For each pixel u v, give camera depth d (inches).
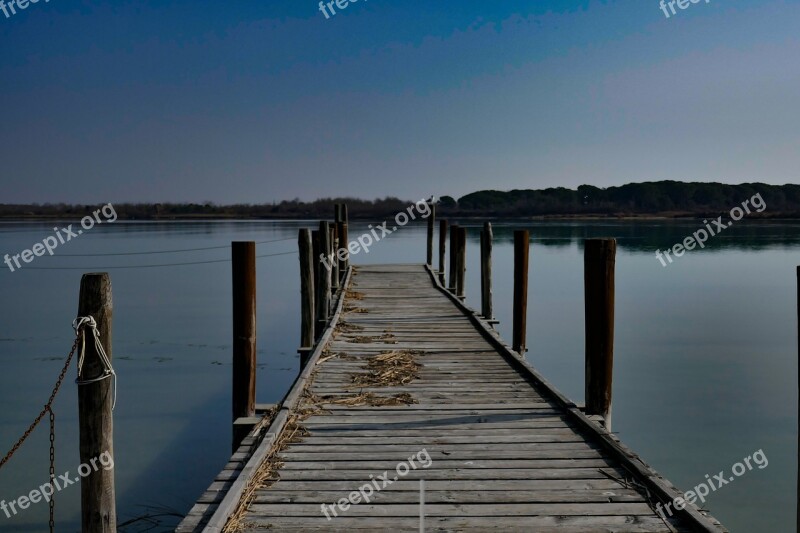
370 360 326.6
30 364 514.9
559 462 195.8
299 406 249.9
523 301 415.2
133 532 255.3
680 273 1103.0
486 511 164.7
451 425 228.8
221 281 1076.5
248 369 259.8
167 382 466.3
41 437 357.7
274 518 161.2
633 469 185.9
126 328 675.4
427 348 355.6
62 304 824.3
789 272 1103.0
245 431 247.4
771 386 459.8
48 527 263.3
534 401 257.9
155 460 329.1
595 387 237.5
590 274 237.9
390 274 741.3
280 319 748.6
